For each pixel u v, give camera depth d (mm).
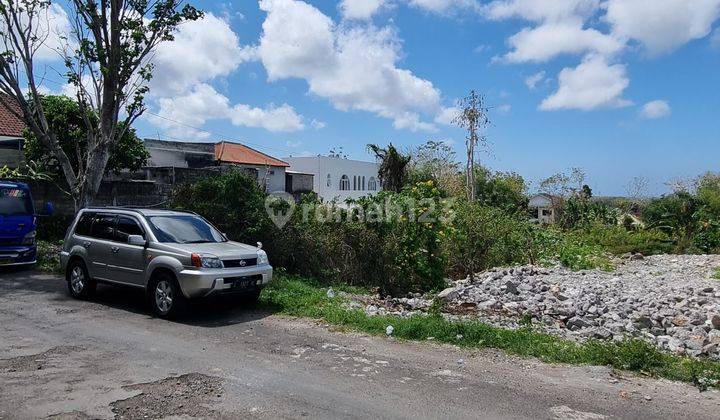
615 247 20719
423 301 10266
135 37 13203
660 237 22078
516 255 15820
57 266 13000
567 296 10172
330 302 9594
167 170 22422
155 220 9320
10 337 7207
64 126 18141
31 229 12945
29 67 13195
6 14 12594
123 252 9141
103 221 9859
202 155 31766
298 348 6953
